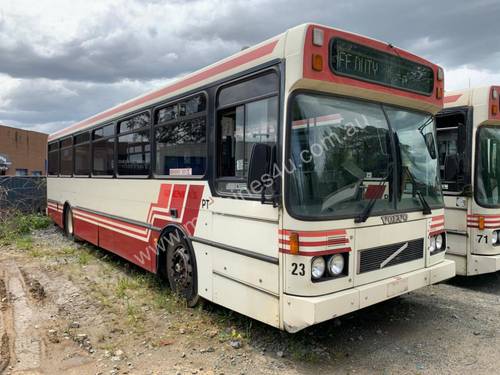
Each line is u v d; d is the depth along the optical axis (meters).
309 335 4.63
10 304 5.80
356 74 4.13
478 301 5.86
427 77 4.92
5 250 9.79
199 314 5.17
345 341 4.53
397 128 4.68
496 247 6.23
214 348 4.35
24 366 3.99
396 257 4.46
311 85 3.89
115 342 4.54
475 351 4.29
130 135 7.12
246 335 4.57
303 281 3.74
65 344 4.50
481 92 6.20
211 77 4.95
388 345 4.43
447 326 4.95
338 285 3.92
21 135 39.72
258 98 4.20
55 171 12.59
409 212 4.61
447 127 6.71
